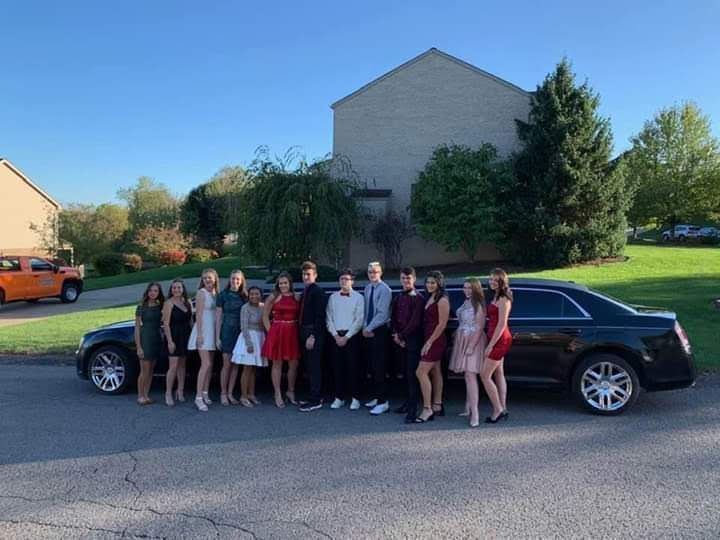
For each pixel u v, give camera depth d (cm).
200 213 5578
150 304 763
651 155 4522
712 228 5538
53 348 1145
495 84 2536
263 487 474
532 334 694
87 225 4338
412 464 523
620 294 1542
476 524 403
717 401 732
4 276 1978
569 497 446
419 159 2612
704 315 1255
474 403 652
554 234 2206
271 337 732
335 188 2138
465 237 2317
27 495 464
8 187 4788
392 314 706
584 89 2272
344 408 733
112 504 445
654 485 468
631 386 670
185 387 868
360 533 392
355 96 2662
